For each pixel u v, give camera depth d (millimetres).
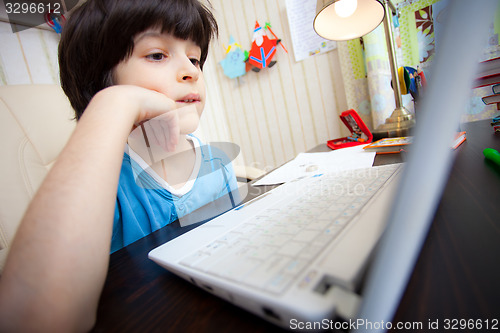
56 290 182
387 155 574
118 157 285
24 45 892
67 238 203
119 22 449
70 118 792
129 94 367
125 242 529
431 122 115
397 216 126
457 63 108
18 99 707
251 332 164
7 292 183
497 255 184
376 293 126
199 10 599
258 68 1441
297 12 1301
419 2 1009
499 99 587
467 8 105
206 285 197
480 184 318
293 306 140
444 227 236
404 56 1070
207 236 285
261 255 200
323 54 1302
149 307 208
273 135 1519
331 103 1347
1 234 594
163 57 502
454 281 167
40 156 707
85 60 501
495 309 140
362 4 868
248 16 1412
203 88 594
